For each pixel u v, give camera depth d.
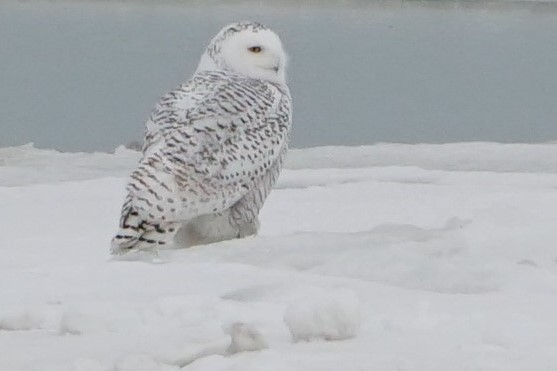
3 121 33.91
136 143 26.94
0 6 57.38
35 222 15.11
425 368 6.82
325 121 34.62
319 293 7.88
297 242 11.87
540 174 20.59
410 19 56.50
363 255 11.04
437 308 8.61
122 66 43.41
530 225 12.52
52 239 13.44
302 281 9.83
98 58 44.84
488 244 11.67
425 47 49.03
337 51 47.50
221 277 10.02
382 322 8.07
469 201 15.98
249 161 12.58
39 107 36.22
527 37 52.34
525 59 47.09
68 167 22.86
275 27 52.62
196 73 13.61
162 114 12.51
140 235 11.85
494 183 19.20
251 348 7.28
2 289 9.84
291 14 56.75
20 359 7.27
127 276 10.14
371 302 8.84
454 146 25.91
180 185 11.95
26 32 50.09
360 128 33.81
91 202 16.77
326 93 39.12
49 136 32.25
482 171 21.84
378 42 49.91
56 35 49.59
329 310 7.63
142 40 48.66
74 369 6.91
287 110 13.22
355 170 21.08
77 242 13.20
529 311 8.48
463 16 58.09
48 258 12.02
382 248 11.30
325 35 51.16
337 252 11.34
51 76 41.41
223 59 13.44
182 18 54.91
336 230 14.17
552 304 8.77
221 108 12.58
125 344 7.51
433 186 18.05
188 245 12.64
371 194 17.12
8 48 46.25
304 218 15.08
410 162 23.89
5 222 14.94
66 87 39.59
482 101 38.56
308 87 40.19
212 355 7.07
